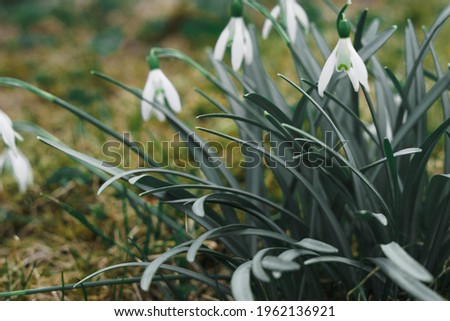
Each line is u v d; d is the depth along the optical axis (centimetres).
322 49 56
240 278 46
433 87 52
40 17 123
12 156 59
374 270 49
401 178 54
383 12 109
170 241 60
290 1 55
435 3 109
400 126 54
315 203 52
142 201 57
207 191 63
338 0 120
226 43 54
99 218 63
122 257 59
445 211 50
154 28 112
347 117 55
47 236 63
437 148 67
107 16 128
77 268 59
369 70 56
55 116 79
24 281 58
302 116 53
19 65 98
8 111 83
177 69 94
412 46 55
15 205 66
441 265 52
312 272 52
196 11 112
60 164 70
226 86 57
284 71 85
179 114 76
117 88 89
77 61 100
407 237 53
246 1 54
